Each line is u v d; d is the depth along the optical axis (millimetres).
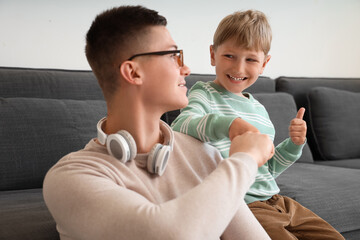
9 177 1533
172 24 2611
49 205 709
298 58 3162
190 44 2688
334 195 1622
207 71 2762
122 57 812
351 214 1577
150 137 848
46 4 2193
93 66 861
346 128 2711
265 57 1481
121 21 813
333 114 2693
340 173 2006
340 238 1226
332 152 2643
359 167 2344
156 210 636
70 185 685
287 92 2822
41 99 1735
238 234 872
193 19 2682
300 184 1720
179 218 626
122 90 822
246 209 912
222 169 690
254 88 2584
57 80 1893
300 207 1347
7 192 1501
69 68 2279
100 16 852
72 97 1905
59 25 2236
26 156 1572
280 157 1385
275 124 2379
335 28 3326
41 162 1594
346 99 2791
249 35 1362
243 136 788
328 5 3270
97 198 656
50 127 1650
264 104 2410
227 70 1398
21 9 2131
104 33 825
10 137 1568
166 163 831
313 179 1828
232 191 662
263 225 1191
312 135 2752
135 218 626
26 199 1337
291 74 3143
